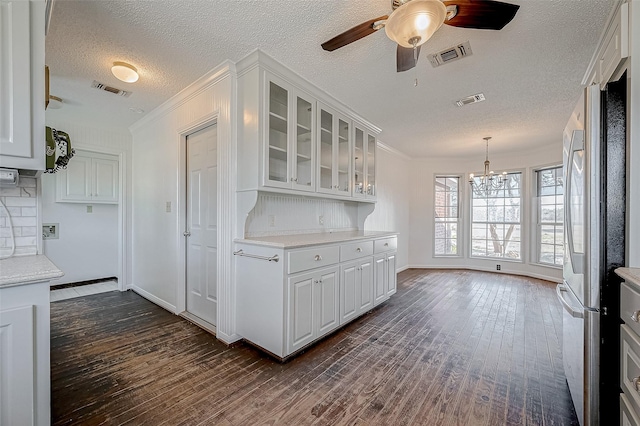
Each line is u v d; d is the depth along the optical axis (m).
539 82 2.49
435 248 5.74
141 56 2.17
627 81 1.32
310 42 1.99
